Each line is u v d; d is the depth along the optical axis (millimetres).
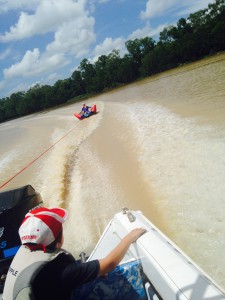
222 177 6430
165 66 65312
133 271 2717
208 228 5004
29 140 20672
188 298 1919
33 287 1783
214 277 3994
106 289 2725
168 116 13836
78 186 8875
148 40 74625
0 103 97438
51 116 37438
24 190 5246
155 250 2547
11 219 4684
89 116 23469
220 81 20453
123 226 3285
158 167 8211
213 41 58031
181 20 71438
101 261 2096
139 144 10906
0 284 4316
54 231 2047
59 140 17109
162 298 2357
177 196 6371
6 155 17062
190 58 62031
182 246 4793
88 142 14438
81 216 6977
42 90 87125
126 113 19188
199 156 7855
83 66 81688
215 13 68375
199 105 14109
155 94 25984
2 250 4527
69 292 1891
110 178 8766
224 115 10711
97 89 79188
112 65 77062
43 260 1890
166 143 9875
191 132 10039
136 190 7395
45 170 11547
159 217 5867
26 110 84125
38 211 2143
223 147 7852
